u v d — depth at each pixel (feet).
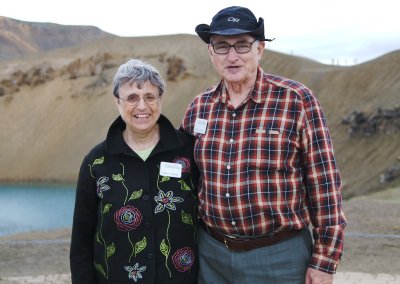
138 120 12.71
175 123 233.76
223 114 12.66
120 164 12.79
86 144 253.44
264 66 254.68
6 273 29.71
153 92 12.73
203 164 12.66
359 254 30.76
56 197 189.06
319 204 12.04
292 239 12.35
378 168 163.53
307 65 250.37
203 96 13.38
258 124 12.13
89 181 13.00
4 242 39.55
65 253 34.99
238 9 12.49
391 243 33.37
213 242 12.96
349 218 42.63
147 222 12.53
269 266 12.35
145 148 13.12
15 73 303.48
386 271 27.12
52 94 290.35
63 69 297.94
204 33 12.71
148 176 12.69
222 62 12.47
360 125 188.34
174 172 12.79
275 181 11.96
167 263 12.65
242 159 12.11
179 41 282.97
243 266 12.51
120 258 12.61
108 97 274.98
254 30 12.19
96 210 13.20
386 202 53.21
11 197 191.52
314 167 12.00
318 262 12.09
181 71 265.34
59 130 270.05
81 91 283.59
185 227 12.85
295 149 12.05
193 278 13.23
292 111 12.03
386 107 187.32
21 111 289.12
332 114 208.64
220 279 13.07
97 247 13.05
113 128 13.10
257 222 12.09
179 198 12.76
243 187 12.05
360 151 178.60
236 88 12.55
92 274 13.35
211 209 12.58
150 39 293.23
